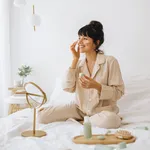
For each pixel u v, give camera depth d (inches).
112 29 104.6
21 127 63.2
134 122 69.7
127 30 102.8
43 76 114.6
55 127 65.6
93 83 67.9
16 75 117.3
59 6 111.7
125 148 42.3
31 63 115.6
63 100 91.4
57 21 112.1
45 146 46.7
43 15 113.6
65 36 111.6
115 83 71.7
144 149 41.5
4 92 115.8
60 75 112.4
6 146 48.0
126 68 102.1
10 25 116.8
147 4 100.6
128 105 85.1
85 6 108.3
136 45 101.7
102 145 46.8
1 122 67.9
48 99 114.2
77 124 69.4
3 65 115.6
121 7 103.5
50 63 113.7
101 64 74.2
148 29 100.5
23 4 100.7
